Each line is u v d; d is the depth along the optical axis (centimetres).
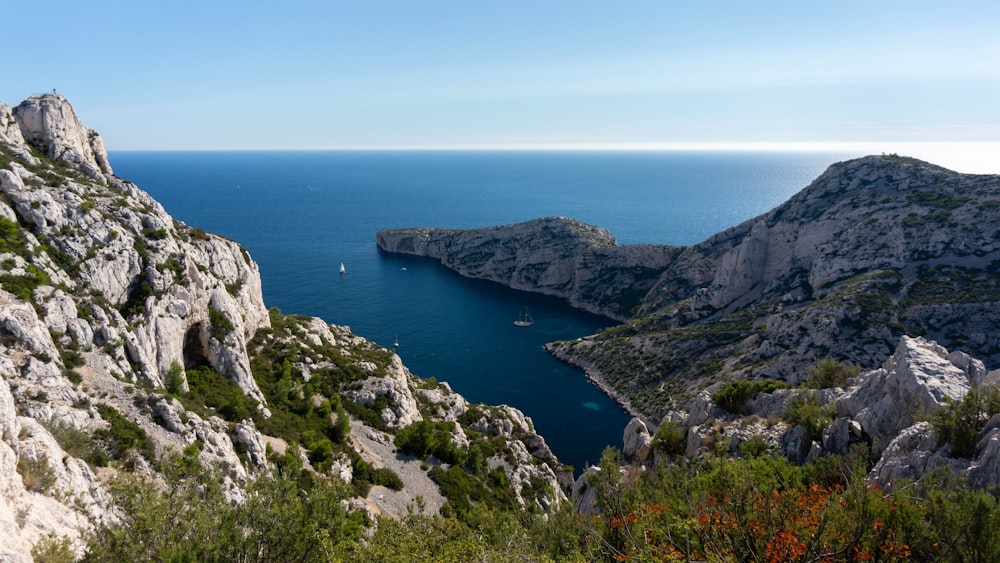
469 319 17575
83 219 4916
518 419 8894
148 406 3641
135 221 5516
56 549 1541
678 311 14638
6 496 1653
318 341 8000
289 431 5103
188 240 6381
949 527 1812
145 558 1633
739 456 4175
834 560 1662
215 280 6000
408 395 7356
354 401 6625
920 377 3609
